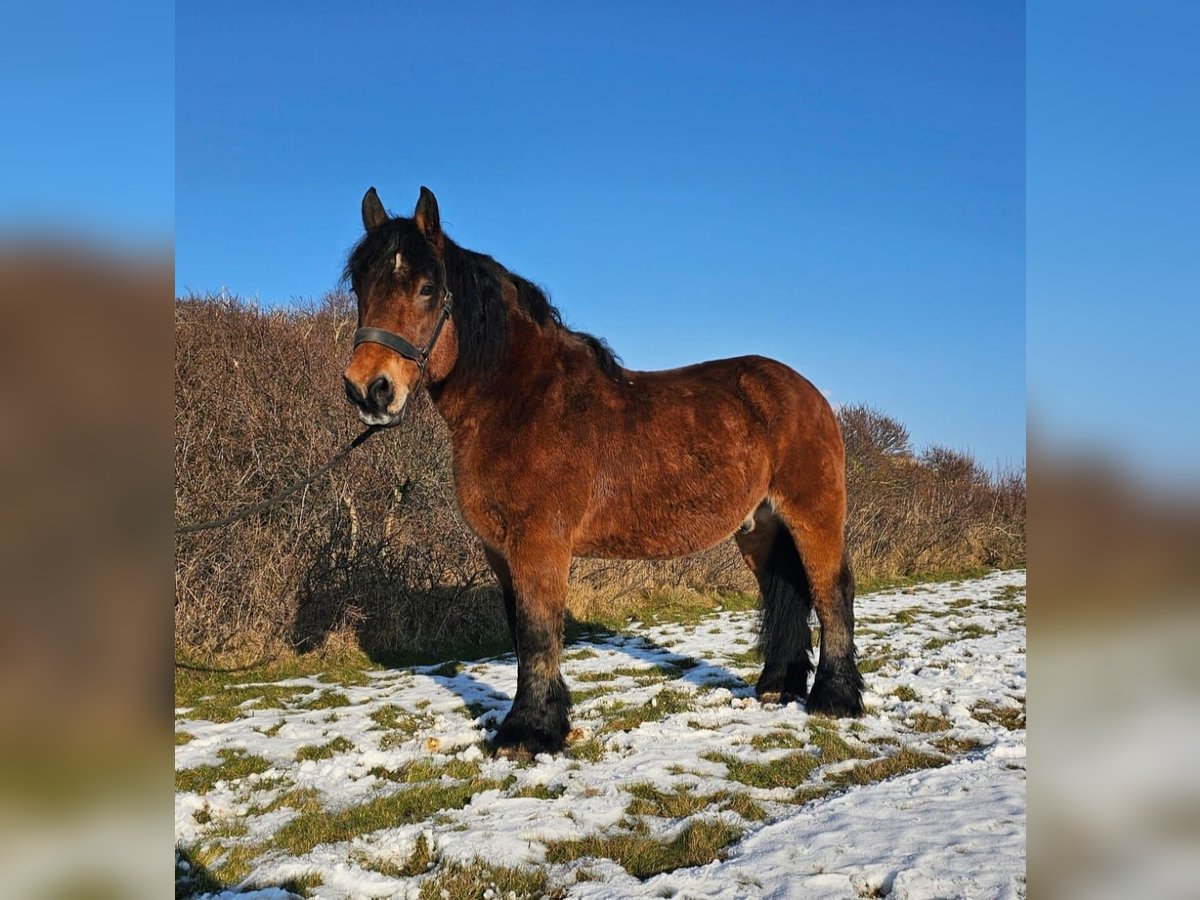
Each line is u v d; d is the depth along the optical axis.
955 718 4.70
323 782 3.77
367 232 4.01
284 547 7.29
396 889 2.70
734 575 11.41
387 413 3.63
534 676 4.03
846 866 2.70
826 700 4.69
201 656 6.56
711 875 2.68
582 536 4.19
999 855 2.73
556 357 4.22
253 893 2.63
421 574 7.66
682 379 4.56
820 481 4.59
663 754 4.02
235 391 7.92
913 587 12.63
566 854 2.92
